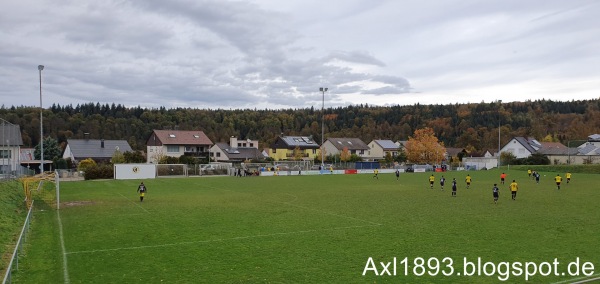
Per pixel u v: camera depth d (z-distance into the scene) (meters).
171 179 71.88
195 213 32.97
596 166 88.19
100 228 26.62
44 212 33.41
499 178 75.12
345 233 24.94
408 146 116.62
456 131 187.50
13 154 61.28
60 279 16.38
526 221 28.86
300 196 45.62
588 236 23.95
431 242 22.52
